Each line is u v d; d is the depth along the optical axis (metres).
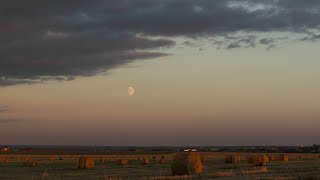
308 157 89.00
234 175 31.22
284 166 47.53
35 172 43.19
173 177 31.14
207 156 99.75
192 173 35.84
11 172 43.50
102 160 78.12
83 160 50.12
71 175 37.34
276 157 69.25
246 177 28.25
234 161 60.62
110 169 47.25
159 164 60.97
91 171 43.75
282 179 26.38
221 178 27.92
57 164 62.66
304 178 26.84
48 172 42.84
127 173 38.75
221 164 55.88
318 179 26.33
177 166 36.06
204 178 29.17
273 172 35.69
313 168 42.31
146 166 54.31
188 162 35.94
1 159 80.25
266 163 56.53
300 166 47.19
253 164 51.66
